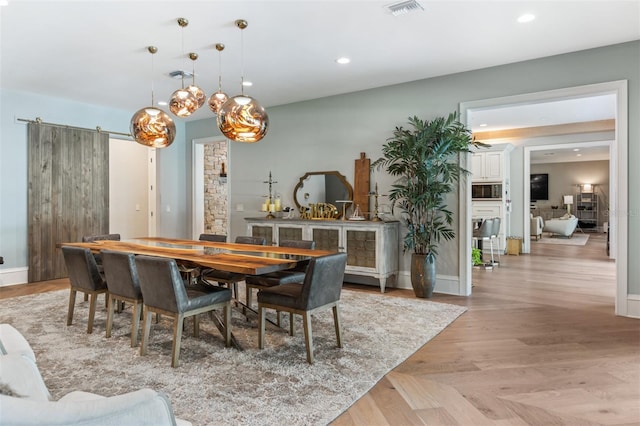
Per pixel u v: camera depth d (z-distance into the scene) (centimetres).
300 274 370
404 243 506
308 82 506
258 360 278
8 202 537
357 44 382
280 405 217
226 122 327
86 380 246
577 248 971
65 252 351
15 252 545
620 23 340
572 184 1534
